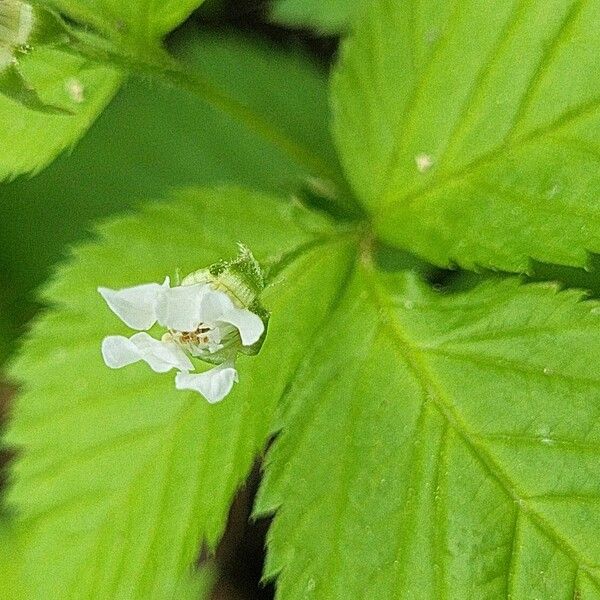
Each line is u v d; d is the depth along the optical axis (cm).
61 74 16
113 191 19
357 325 15
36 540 16
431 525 14
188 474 16
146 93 19
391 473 15
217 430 15
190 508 15
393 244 16
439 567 14
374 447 15
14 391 20
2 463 19
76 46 15
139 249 16
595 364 14
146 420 16
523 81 15
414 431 15
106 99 16
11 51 14
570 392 14
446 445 15
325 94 18
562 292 14
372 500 15
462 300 15
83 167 19
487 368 15
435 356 15
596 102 14
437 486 14
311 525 15
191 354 14
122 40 15
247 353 14
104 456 16
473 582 14
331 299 16
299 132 18
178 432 16
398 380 15
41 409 16
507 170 15
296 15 17
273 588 19
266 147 19
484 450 14
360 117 16
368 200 16
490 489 14
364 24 16
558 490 14
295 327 15
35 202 19
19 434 16
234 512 19
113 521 16
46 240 19
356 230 16
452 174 15
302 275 16
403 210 16
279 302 16
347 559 15
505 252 15
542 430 14
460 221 15
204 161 19
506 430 14
